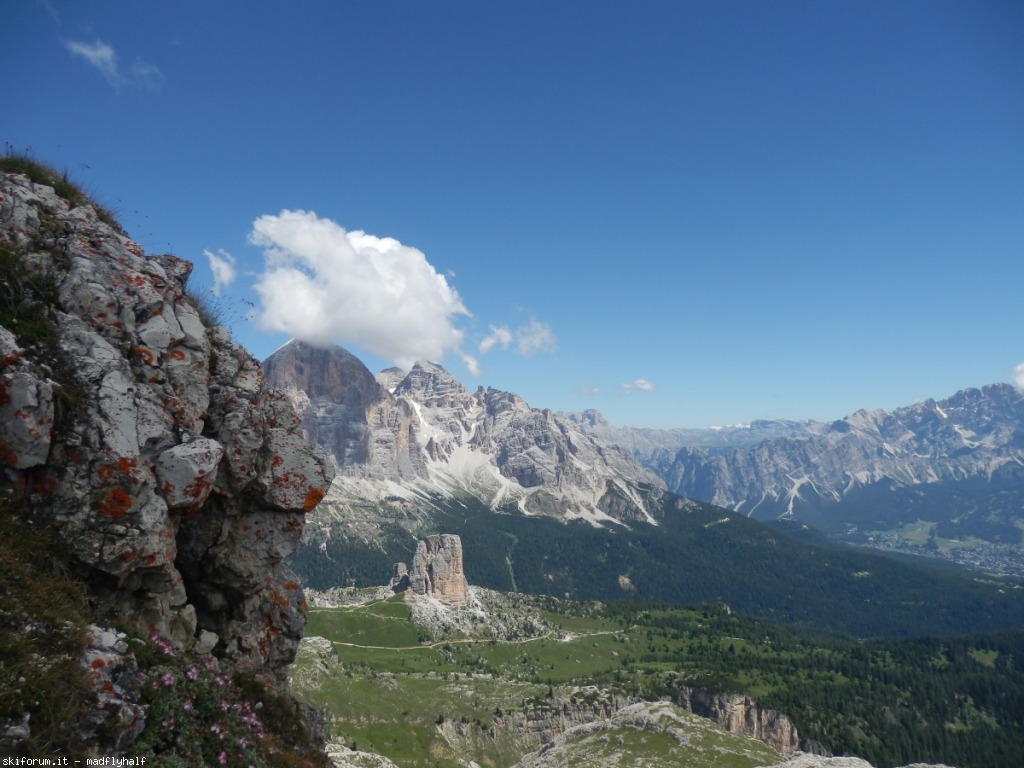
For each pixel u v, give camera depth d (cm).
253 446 2659
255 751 1956
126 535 2000
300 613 3016
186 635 2359
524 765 13125
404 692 19962
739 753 11719
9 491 1888
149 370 2355
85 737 1490
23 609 1631
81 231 2536
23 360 1997
